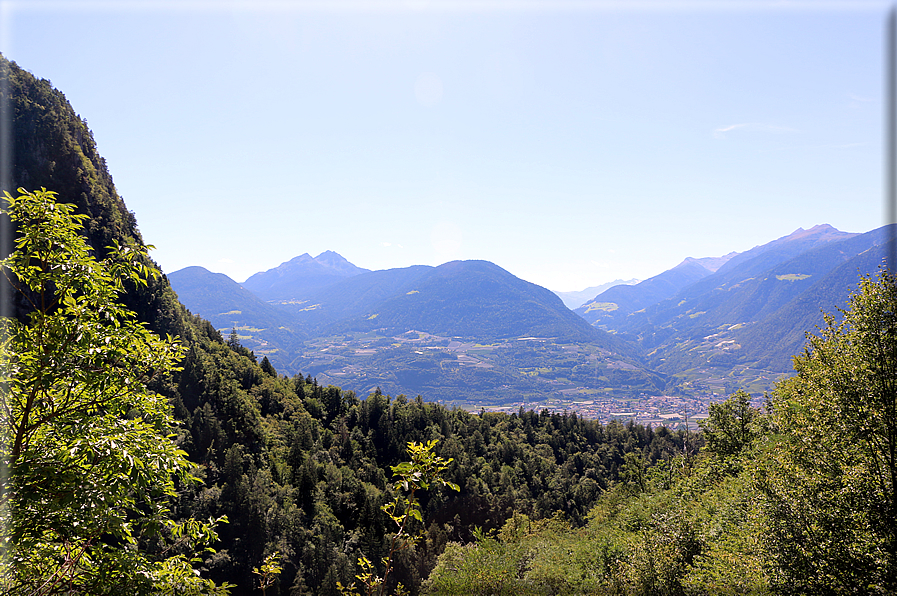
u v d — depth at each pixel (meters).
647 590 35.75
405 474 9.80
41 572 10.20
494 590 58.44
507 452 161.50
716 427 61.31
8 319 10.49
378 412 171.50
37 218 10.83
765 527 24.20
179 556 11.43
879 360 21.80
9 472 9.29
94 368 10.98
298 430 139.75
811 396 25.16
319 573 90.94
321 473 125.00
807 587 21.64
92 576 10.15
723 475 55.12
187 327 142.25
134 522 11.00
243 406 125.31
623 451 178.12
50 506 9.58
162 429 11.92
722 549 31.08
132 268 11.80
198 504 87.44
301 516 102.50
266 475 110.50
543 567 57.25
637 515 56.59
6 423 10.11
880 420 21.88
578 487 141.00
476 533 68.50
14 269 10.84
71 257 10.95
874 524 20.94
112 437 9.88
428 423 168.62
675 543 36.09
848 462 23.00
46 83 143.62
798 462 24.59
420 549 98.06
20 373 10.29
